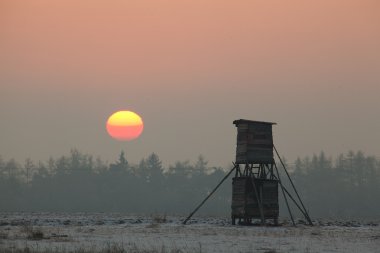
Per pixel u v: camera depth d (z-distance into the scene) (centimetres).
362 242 11088
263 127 17162
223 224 17700
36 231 12712
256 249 9638
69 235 12331
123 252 8662
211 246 10069
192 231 13812
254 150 16938
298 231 14138
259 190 16838
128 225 17000
